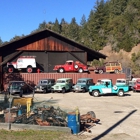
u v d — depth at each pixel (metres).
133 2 111.06
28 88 35.72
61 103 24.78
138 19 103.38
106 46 102.62
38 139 11.36
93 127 14.49
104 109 21.11
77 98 29.16
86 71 42.62
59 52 44.84
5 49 43.09
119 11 118.12
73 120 12.98
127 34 99.31
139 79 35.97
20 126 13.09
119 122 15.88
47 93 34.78
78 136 12.31
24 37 43.25
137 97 30.09
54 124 13.33
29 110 15.29
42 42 44.16
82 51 45.28
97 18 111.94
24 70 42.62
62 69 41.78
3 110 16.67
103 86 31.03
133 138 12.20
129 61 90.94
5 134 12.04
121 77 40.94
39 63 44.16
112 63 44.91
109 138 12.13
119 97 30.11
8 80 40.00
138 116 17.92
